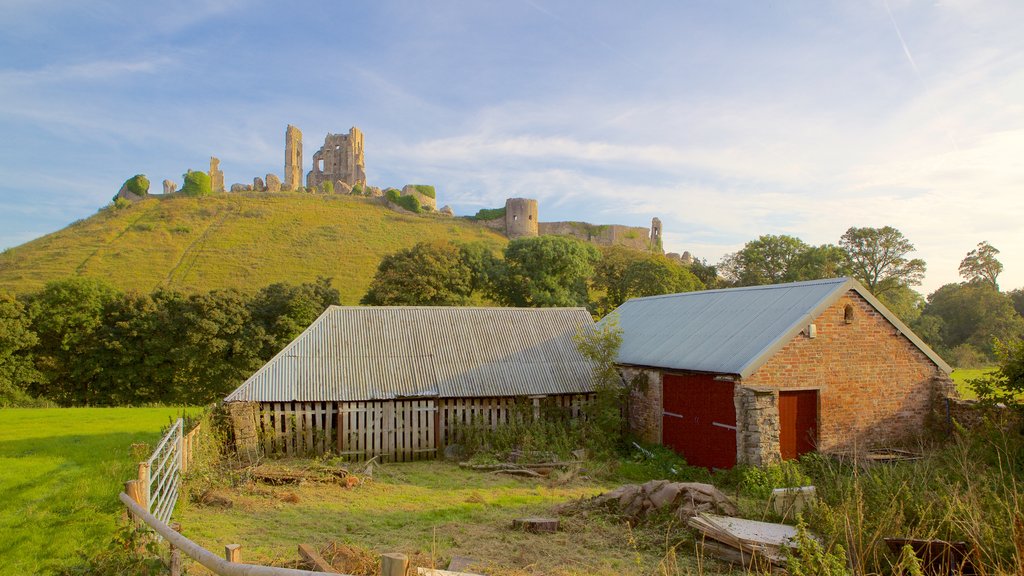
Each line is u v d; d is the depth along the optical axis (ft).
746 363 57.47
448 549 34.73
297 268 261.44
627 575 30.40
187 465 49.29
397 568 14.92
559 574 30.27
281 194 361.30
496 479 58.44
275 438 65.98
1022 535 23.03
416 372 72.54
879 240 188.65
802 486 41.73
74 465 50.90
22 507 38.65
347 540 35.86
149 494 32.81
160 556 27.07
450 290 181.47
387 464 66.13
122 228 299.17
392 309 81.35
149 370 142.51
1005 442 42.96
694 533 35.29
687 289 175.01
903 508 31.48
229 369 143.54
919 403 65.10
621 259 196.85
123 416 87.15
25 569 29.19
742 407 56.70
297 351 72.13
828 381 61.26
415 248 185.68
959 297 203.51
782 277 188.03
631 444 71.00
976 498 30.48
